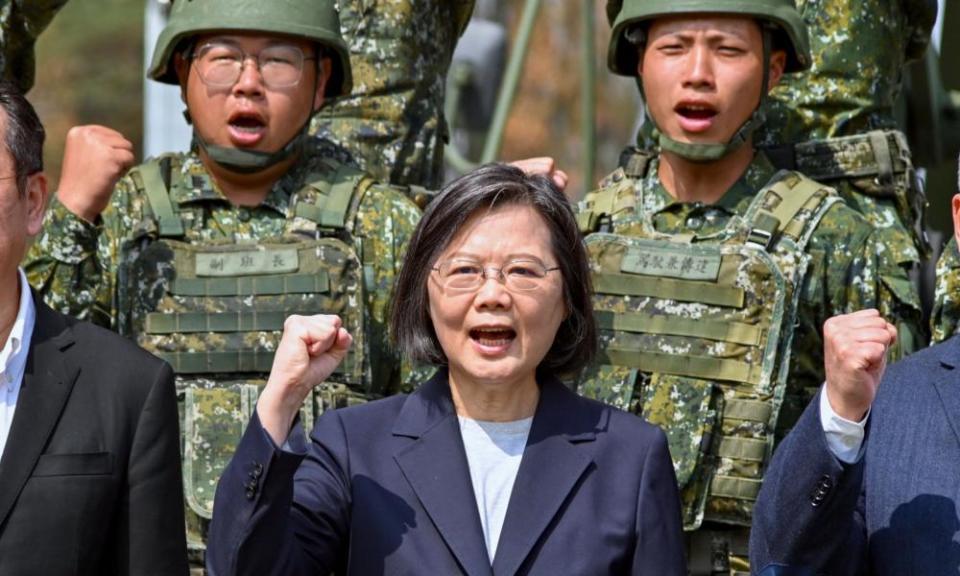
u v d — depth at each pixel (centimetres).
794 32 1973
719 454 1897
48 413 1486
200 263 1972
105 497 1479
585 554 1475
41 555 1453
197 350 1953
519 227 1538
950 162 2709
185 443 1912
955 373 1559
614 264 1962
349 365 1936
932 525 1505
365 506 1496
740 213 1983
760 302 1914
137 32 5703
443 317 1534
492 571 1466
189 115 2044
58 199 1938
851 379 1434
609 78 5894
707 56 1953
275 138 1986
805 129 2175
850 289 1938
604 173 5859
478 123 3092
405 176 2228
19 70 2145
